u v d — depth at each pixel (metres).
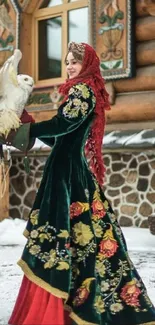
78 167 2.94
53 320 2.76
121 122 7.92
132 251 6.35
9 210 8.97
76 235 2.85
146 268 5.27
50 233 2.82
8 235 7.50
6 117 2.84
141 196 7.66
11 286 4.39
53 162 2.93
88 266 2.82
